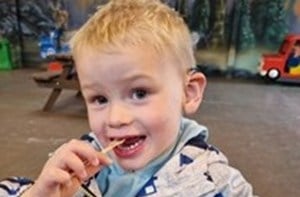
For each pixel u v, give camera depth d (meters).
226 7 5.08
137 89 0.56
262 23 5.06
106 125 0.57
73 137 2.84
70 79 3.40
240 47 5.17
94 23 0.59
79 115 3.34
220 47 5.20
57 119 3.23
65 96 3.94
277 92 4.39
